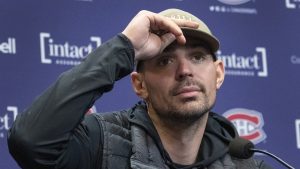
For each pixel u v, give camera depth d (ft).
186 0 35.14
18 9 33.32
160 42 24.30
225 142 25.91
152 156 24.61
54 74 33.06
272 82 35.14
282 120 34.86
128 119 25.38
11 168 31.96
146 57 24.27
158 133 25.29
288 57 35.53
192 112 24.47
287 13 36.27
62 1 33.76
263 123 34.68
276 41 35.63
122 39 23.77
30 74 32.86
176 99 24.54
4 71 32.65
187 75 24.50
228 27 35.29
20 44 32.99
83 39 33.60
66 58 33.30
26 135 22.68
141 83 25.49
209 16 35.22
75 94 22.94
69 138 22.90
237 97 34.68
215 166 25.29
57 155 22.94
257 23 35.63
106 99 33.37
